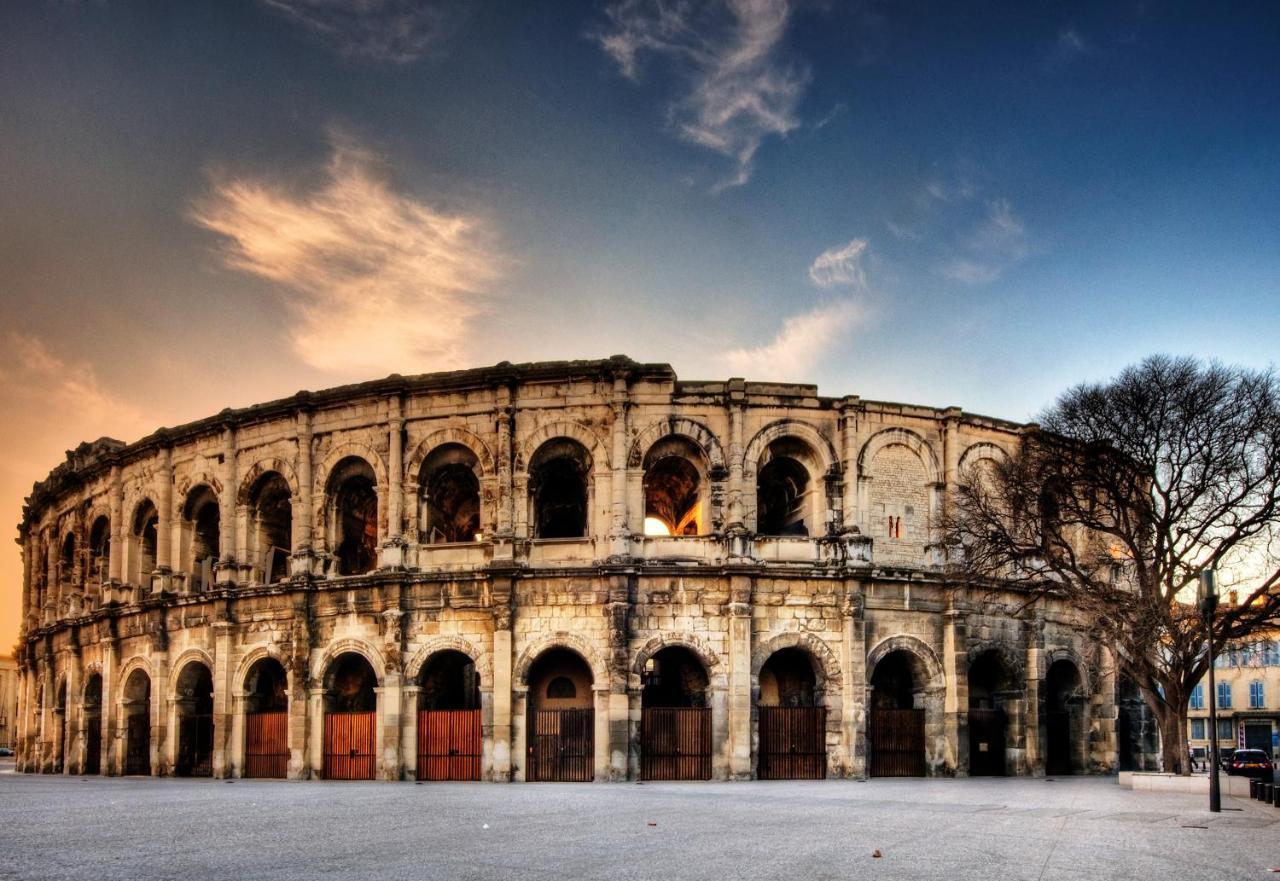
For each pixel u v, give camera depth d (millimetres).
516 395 56188
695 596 52938
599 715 51781
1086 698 61469
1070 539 62375
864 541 54406
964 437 58812
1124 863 21531
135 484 69188
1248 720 115688
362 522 64250
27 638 82562
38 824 28281
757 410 55688
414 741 54219
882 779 52625
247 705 59688
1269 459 47375
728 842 24203
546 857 21328
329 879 18219
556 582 53344
